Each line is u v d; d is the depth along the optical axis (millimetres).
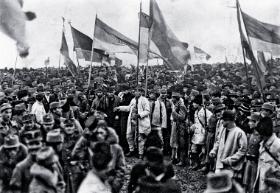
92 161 4711
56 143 5980
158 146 5590
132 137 12562
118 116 12961
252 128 7902
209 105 11289
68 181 6543
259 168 6801
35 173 5020
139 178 4840
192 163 11422
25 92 12250
